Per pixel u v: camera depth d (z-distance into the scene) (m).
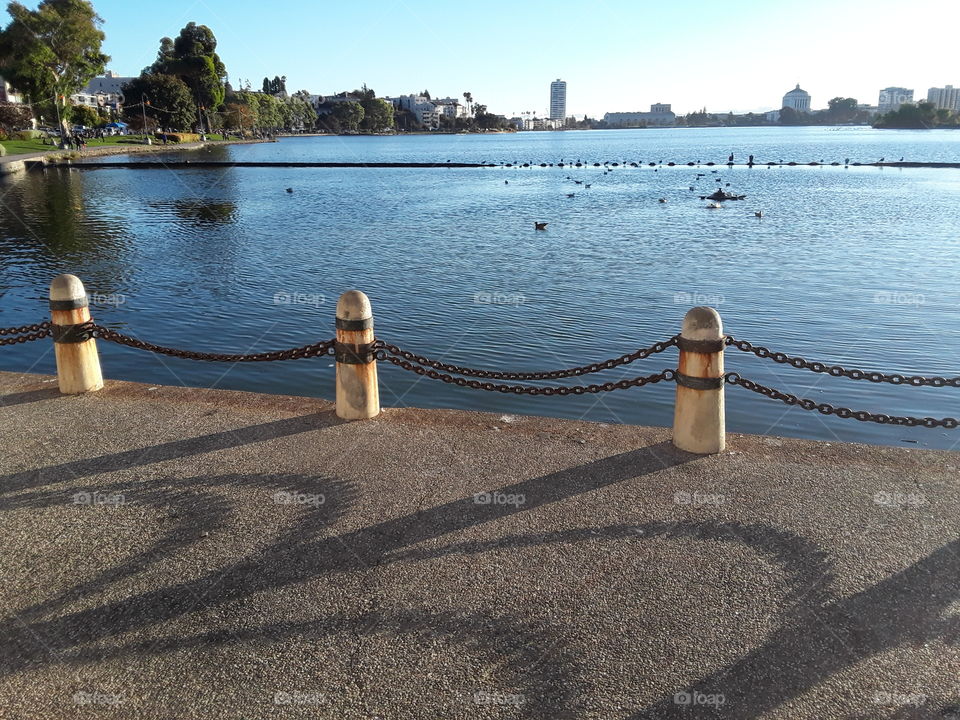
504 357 12.80
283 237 28.25
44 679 3.00
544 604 3.45
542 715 2.79
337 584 3.61
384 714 2.80
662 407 10.35
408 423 5.75
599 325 14.62
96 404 6.21
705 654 3.11
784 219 32.19
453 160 99.44
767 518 4.22
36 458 5.12
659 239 26.53
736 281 18.73
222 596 3.53
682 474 4.81
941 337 13.34
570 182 58.81
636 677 2.98
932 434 9.08
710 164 80.75
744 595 3.50
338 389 5.84
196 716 2.81
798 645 3.15
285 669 3.04
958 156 93.56
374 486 4.66
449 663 3.07
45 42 74.38
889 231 27.83
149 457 5.13
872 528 4.10
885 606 3.40
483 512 4.32
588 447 5.28
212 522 4.22
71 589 3.59
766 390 5.21
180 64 126.75
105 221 33.62
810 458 5.06
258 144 155.00
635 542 3.98
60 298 6.32
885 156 97.00
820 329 14.00
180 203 42.16
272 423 5.76
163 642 3.21
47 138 87.00
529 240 26.64
